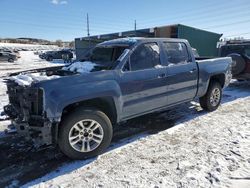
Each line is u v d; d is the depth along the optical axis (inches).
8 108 160.7
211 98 233.5
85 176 127.6
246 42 381.1
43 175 130.0
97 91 142.3
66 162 143.0
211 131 185.0
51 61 1170.0
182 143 164.4
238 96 308.7
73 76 138.6
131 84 160.2
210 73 221.1
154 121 211.8
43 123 128.8
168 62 187.5
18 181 125.0
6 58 1075.3
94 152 147.1
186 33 677.9
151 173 128.3
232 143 161.6
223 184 116.6
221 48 385.1
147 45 175.3
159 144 163.9
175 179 122.0
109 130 150.8
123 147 160.7
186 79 199.8
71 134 138.7
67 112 141.3
